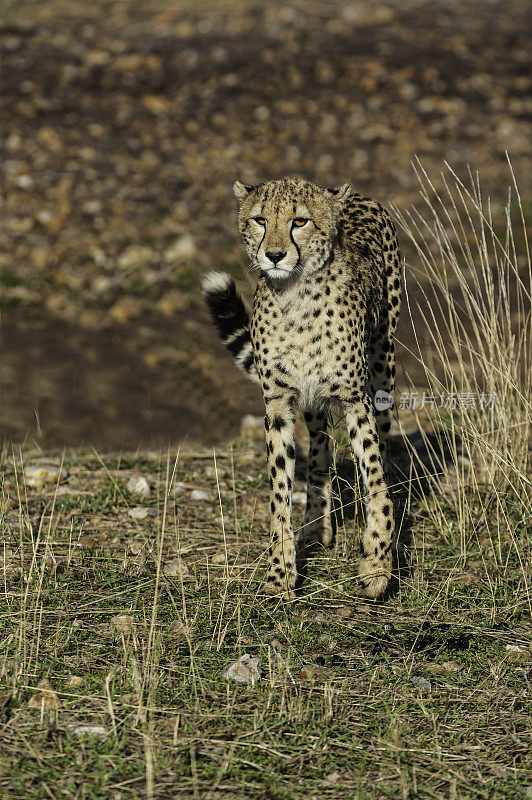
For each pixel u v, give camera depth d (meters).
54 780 5.67
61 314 17.16
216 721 6.31
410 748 6.11
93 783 5.65
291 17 30.81
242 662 7.00
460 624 7.81
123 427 13.52
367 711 6.51
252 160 22.52
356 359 8.29
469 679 6.98
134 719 6.28
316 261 8.05
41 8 31.42
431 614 8.00
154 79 26.25
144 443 12.91
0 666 6.83
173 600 7.96
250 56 27.81
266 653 7.25
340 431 11.41
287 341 8.16
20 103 24.55
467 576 8.59
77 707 6.41
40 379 15.00
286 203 7.96
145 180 21.52
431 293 16.27
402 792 5.67
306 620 7.82
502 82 27.27
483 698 6.73
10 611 7.68
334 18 31.36
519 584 8.38
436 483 10.47
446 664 7.15
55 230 19.45
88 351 16.05
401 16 31.84
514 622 7.87
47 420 13.66
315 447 9.24
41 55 27.25
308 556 9.07
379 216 9.75
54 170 21.67
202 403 14.50
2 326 16.62
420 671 7.07
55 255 18.64
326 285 8.12
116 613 7.77
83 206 20.25
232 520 9.80
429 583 8.52
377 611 8.05
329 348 8.15
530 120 25.30
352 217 9.56
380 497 8.31
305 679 6.88
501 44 29.66
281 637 7.54
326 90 26.30
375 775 5.85
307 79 26.78
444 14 32.34
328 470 9.28
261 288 8.41
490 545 9.14
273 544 8.27
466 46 29.39
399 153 23.20
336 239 8.39
